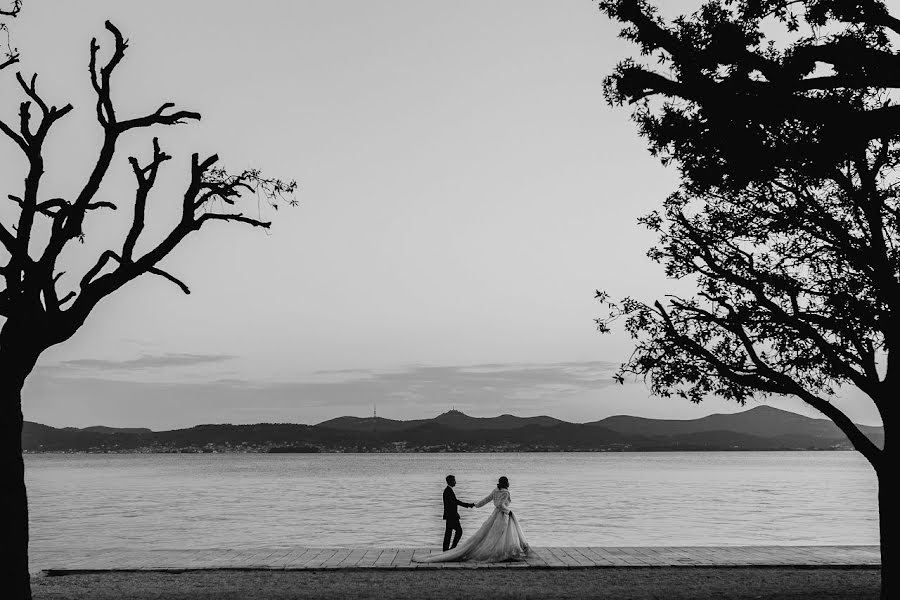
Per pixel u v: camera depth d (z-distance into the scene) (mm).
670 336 14922
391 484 97688
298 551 22734
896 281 13062
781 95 10844
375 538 33344
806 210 14156
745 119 11250
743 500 60406
